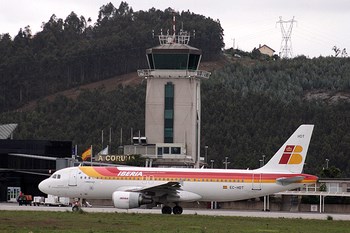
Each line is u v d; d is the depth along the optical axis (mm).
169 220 192875
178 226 175625
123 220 187875
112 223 177875
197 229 168625
